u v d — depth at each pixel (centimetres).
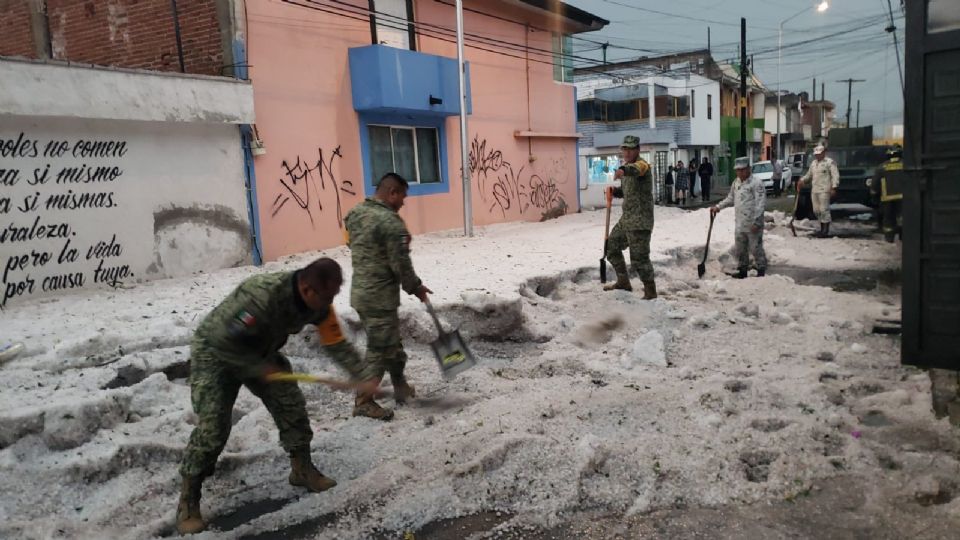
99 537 349
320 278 334
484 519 361
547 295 855
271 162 1140
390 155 1429
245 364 343
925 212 471
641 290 888
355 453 439
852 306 784
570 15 1962
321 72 1239
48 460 408
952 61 449
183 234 986
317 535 351
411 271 486
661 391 511
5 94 758
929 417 443
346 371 375
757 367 581
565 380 561
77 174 852
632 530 343
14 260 793
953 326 471
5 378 482
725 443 421
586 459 397
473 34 1670
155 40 1164
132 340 565
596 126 4066
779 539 328
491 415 476
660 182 3916
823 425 439
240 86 1035
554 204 2028
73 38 1255
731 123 5084
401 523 358
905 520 333
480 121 1697
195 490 359
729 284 942
